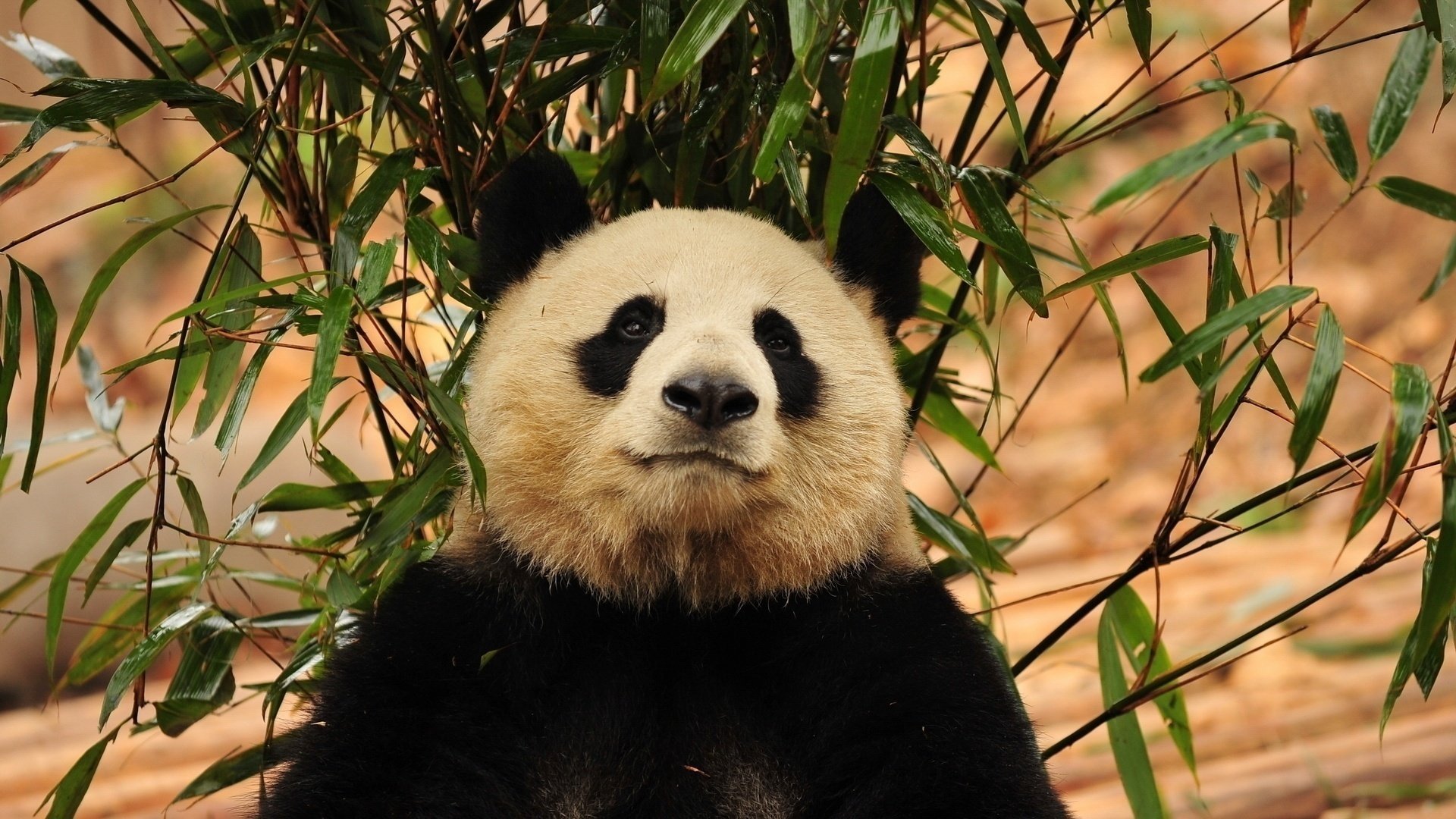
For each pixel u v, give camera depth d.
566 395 5.98
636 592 6.12
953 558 8.05
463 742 5.80
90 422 16.59
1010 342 20.61
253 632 8.53
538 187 6.64
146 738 11.42
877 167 6.65
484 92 6.87
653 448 5.62
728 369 5.56
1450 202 6.29
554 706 6.07
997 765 5.64
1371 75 20.61
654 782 5.99
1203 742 10.49
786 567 6.08
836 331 6.27
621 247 6.28
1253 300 5.41
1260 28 22.39
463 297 6.48
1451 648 11.82
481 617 6.05
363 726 5.70
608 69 6.62
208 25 7.18
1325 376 5.27
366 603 6.77
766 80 6.75
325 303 5.63
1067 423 19.09
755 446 5.61
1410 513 14.70
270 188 7.28
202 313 6.17
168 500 14.44
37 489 14.38
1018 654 12.62
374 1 6.88
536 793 5.93
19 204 26.84
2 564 14.01
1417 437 5.12
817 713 6.06
